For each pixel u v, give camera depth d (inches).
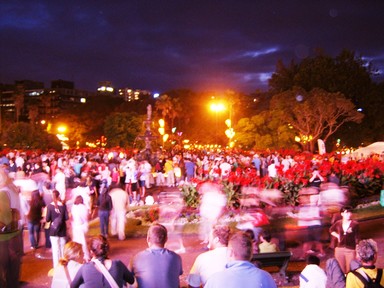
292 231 575.2
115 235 592.1
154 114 3533.5
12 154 1309.1
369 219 678.5
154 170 1350.9
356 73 2354.8
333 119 2022.6
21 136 2287.2
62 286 249.6
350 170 838.5
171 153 1653.5
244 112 3034.0
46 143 2349.9
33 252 501.0
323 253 486.9
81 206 439.2
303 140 2080.5
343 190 705.6
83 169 924.6
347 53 2381.9
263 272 167.9
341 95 1998.0
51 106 6702.8
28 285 388.2
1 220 306.2
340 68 2353.6
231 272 165.8
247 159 1269.7
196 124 3690.9
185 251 506.6
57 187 692.1
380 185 874.8
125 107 4180.6
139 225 639.1
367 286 197.6
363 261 203.8
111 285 202.8
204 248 517.3
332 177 761.0
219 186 676.7
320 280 253.9
